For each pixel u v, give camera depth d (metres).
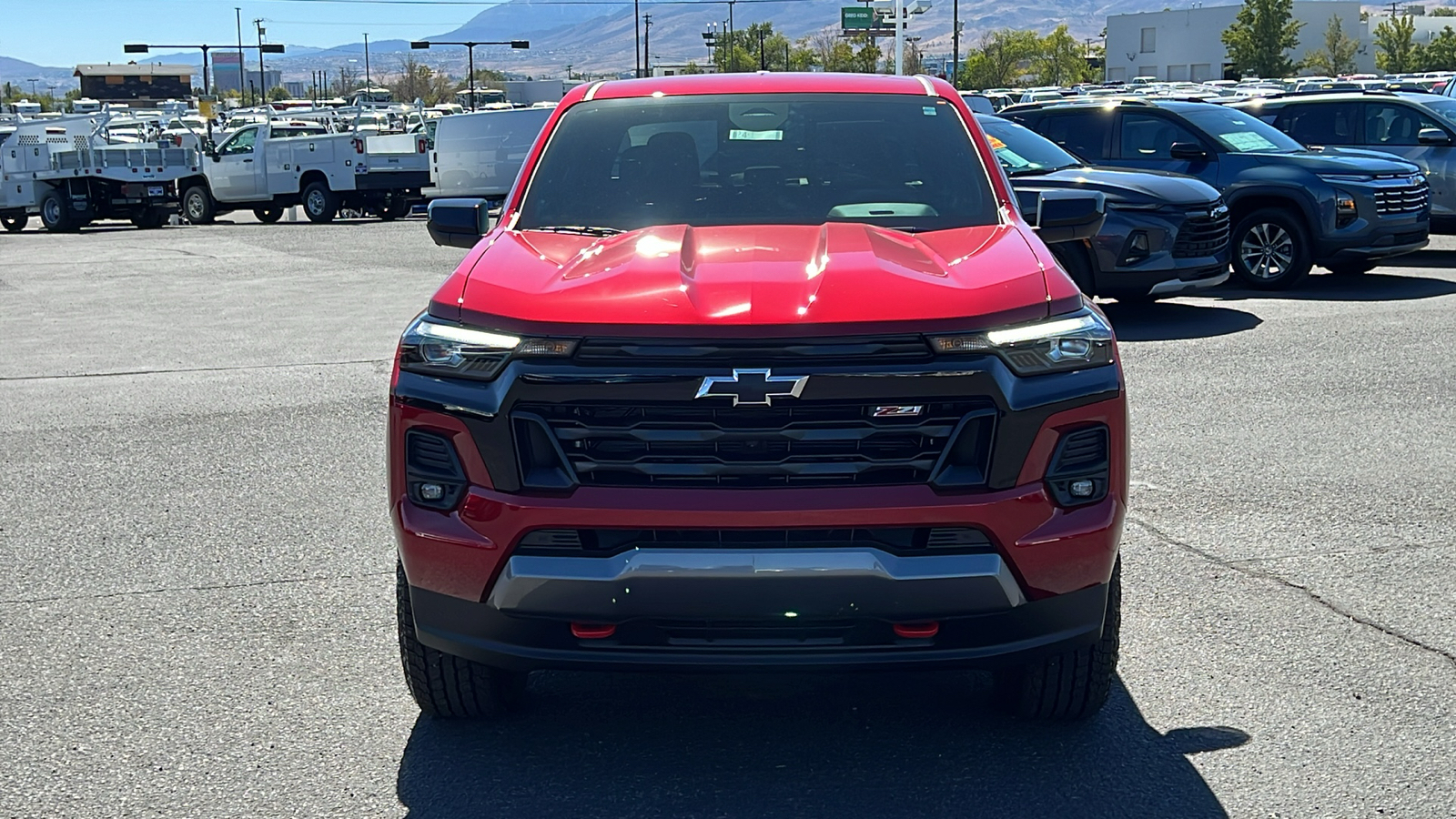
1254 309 12.34
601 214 4.58
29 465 7.47
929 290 3.51
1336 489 6.56
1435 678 4.38
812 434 3.39
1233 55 88.50
